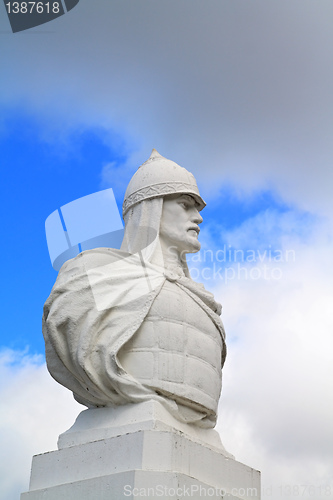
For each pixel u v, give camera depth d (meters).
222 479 10.02
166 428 9.77
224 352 11.34
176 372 10.19
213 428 10.91
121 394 10.09
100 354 10.17
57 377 10.62
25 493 10.05
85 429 10.23
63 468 9.96
